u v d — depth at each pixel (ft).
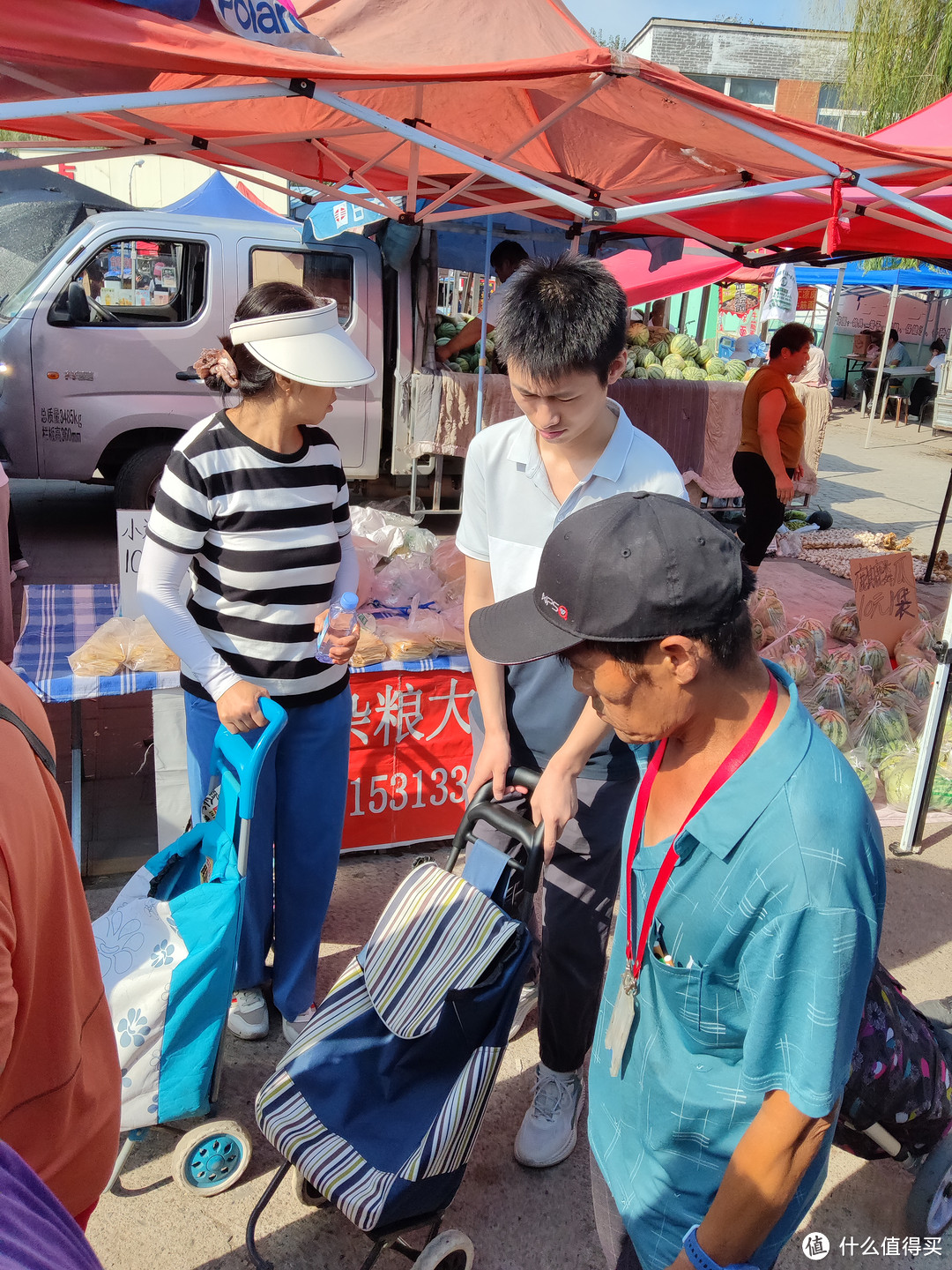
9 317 22.12
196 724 7.83
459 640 10.85
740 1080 4.12
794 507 33.09
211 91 6.98
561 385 5.73
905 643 17.76
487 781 6.82
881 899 3.62
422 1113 6.27
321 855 8.14
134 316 23.44
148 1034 6.57
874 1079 5.81
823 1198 7.60
